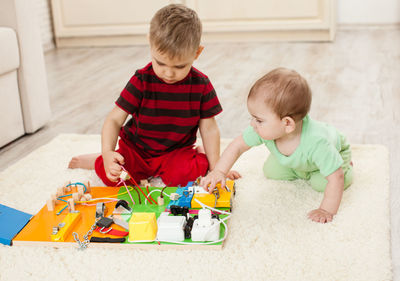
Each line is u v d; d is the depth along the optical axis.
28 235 1.01
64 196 1.16
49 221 1.06
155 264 0.93
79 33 3.30
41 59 1.75
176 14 1.08
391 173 1.31
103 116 1.91
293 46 3.02
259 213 1.10
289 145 1.12
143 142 1.30
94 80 2.46
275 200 1.16
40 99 1.75
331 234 1.01
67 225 1.02
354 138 1.58
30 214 1.10
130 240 0.98
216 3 3.15
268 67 2.55
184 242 0.97
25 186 1.27
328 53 2.79
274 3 3.07
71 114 1.95
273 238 1.00
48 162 1.43
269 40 3.21
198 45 1.12
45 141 1.67
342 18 3.46
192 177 1.27
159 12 1.11
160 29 1.06
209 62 2.71
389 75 2.30
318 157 1.08
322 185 1.17
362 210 1.10
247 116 1.84
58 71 2.68
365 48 2.87
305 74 2.38
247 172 1.32
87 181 1.23
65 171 1.37
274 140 1.13
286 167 1.23
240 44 3.15
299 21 3.08
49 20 3.30
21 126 1.69
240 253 0.96
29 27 1.67
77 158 1.37
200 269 0.91
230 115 1.86
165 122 1.26
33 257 0.96
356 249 0.96
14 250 0.98
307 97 1.04
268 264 0.92
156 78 1.21
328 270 0.90
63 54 3.12
